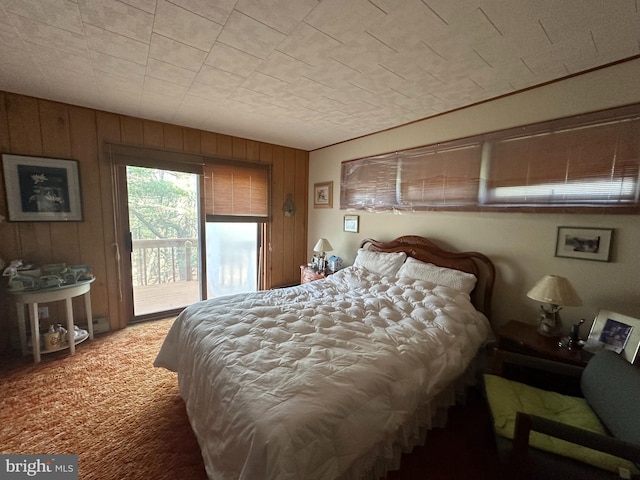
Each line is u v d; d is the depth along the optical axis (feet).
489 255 7.77
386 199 10.53
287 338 5.15
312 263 13.04
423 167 9.21
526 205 6.89
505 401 4.60
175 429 5.52
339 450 3.44
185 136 10.75
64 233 8.91
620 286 5.75
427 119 9.13
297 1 4.19
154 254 13.24
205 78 6.77
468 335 6.13
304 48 5.44
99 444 5.12
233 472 3.42
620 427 3.66
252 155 12.56
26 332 8.42
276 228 13.74
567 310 6.45
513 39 4.99
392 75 6.41
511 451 3.59
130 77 6.78
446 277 7.83
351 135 11.47
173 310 11.45
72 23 4.78
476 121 7.91
